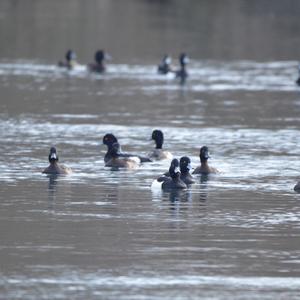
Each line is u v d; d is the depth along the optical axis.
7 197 34.94
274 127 52.47
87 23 110.19
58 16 115.81
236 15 120.00
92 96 64.50
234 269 26.48
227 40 99.69
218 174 39.66
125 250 28.08
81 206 33.62
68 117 54.97
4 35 99.75
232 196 35.53
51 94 65.00
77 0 133.00
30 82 71.50
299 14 122.06
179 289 24.84
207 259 27.33
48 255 27.48
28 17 114.00
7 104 59.72
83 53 90.56
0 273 25.88
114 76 77.19
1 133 49.22
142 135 49.59
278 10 125.38
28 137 48.19
